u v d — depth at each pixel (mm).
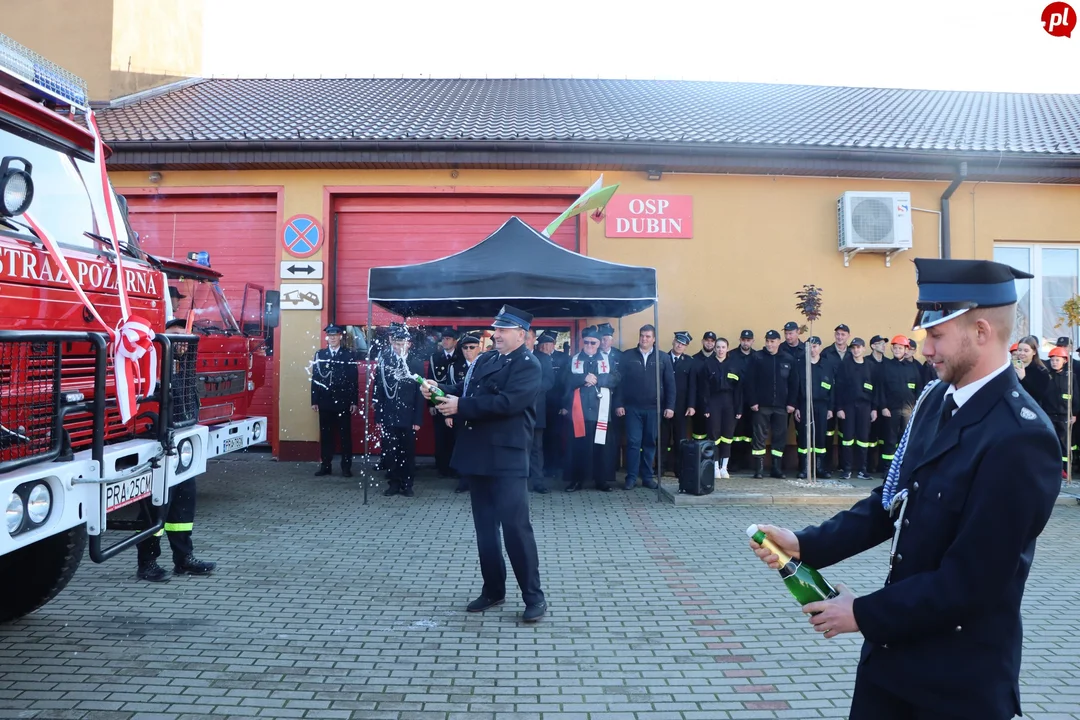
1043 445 1609
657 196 10391
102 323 3650
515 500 4453
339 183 10375
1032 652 4141
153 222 10555
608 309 9945
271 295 7707
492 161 10039
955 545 1623
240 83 14773
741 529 6926
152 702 3369
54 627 4262
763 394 9336
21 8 12672
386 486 8734
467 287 7645
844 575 5547
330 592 4977
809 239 10508
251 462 10211
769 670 3832
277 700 3414
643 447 9078
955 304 1740
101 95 12477
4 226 3422
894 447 9523
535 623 4457
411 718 3273
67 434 3127
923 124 11930
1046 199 10727
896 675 1730
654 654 4016
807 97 14039
